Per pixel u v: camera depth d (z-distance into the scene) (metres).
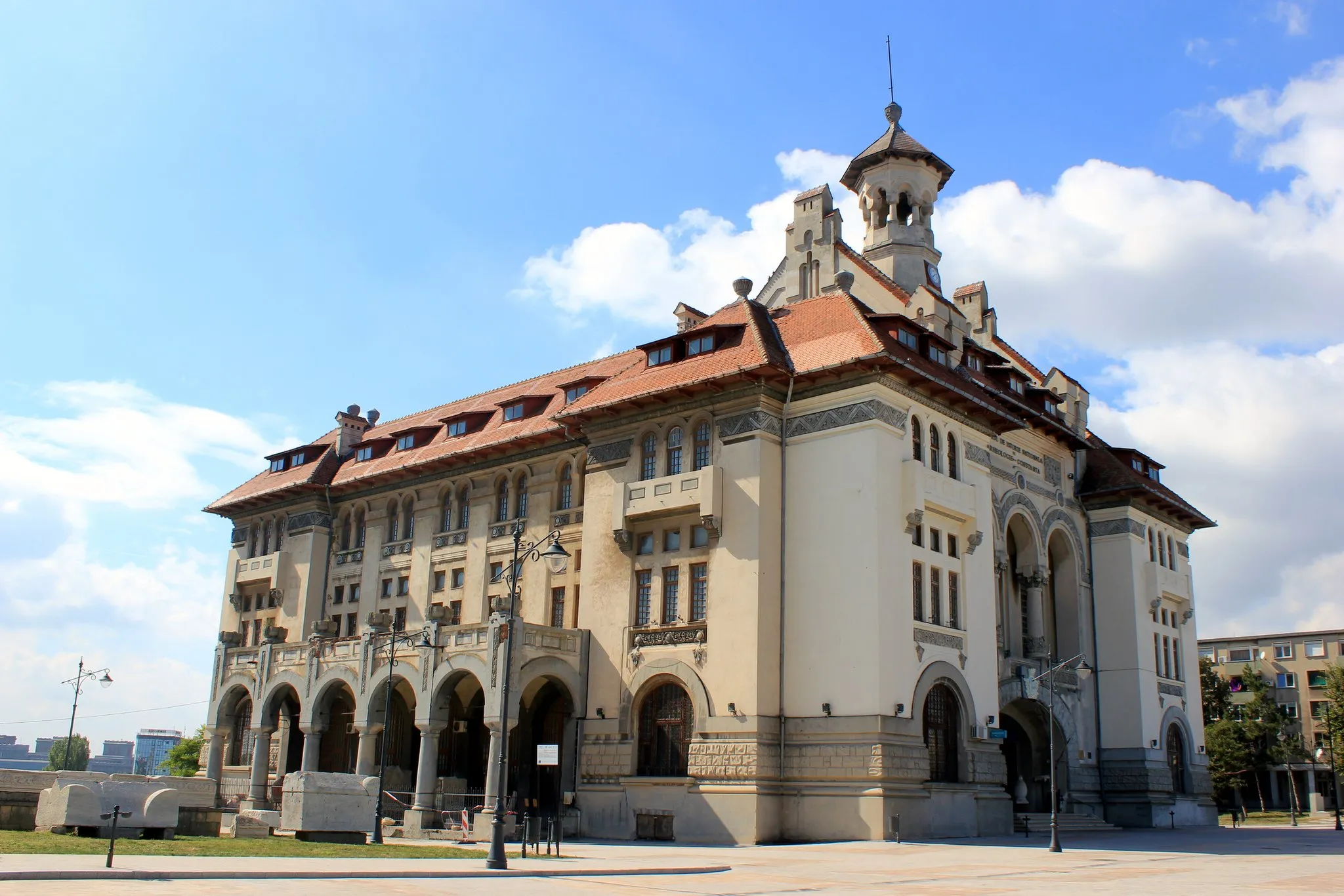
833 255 48.47
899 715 35.97
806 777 36.34
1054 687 48.62
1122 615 52.56
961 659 39.81
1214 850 32.78
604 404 43.00
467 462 51.44
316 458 60.22
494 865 23.66
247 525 61.66
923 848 31.81
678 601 40.09
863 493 37.34
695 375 41.16
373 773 44.06
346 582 55.72
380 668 44.38
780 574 38.75
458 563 50.56
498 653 39.53
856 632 36.34
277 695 50.03
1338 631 110.25
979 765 39.44
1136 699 51.22
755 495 38.50
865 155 57.56
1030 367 57.78
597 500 43.59
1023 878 22.72
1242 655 115.31
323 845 28.34
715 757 37.16
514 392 57.19
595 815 39.88
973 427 43.28
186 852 22.89
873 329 39.44
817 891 19.78
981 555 42.09
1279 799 106.50
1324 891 20.05
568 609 45.19
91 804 26.62
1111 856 29.61
